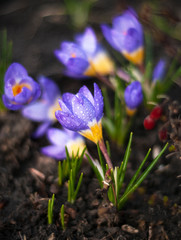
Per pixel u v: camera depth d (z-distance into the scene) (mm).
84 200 308
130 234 287
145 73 352
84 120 265
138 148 345
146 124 314
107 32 335
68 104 267
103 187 284
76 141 321
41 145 356
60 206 301
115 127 342
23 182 324
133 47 339
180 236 283
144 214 297
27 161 343
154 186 315
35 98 309
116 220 291
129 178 321
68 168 297
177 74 365
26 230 292
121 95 347
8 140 351
